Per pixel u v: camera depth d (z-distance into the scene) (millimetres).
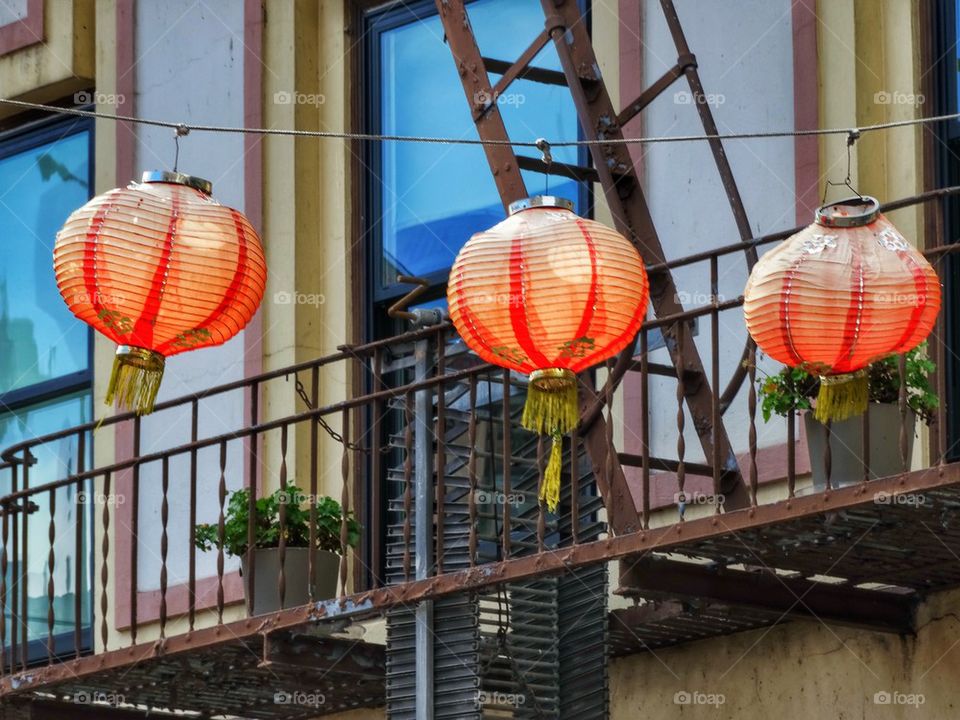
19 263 22938
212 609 19500
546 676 15750
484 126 16719
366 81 20547
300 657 16391
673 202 17656
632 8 18219
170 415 20547
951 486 12859
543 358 13242
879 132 16562
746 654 16250
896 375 14117
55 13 22547
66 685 17281
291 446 19672
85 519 21391
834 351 13047
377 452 16047
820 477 14227
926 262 13055
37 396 22359
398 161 20266
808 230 13234
